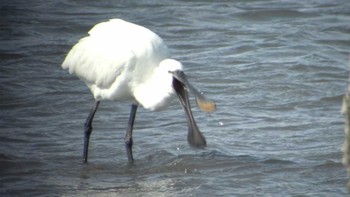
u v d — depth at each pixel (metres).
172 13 23.89
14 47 21.08
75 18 23.73
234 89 17.67
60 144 14.44
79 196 11.94
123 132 15.12
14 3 25.36
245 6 24.70
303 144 14.14
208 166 13.08
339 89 17.53
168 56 13.65
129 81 13.33
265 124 15.31
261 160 13.27
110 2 25.47
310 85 17.81
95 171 13.08
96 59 13.61
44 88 17.97
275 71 18.77
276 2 25.16
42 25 23.17
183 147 14.05
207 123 15.43
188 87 12.65
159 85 12.91
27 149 14.12
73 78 18.75
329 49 20.64
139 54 13.26
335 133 14.69
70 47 21.16
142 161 13.46
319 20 23.23
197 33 22.11
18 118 16.00
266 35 21.78
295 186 12.12
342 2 25.12
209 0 25.42
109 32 13.68
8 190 12.24
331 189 11.96
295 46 20.80
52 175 12.88
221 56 20.08
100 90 13.76
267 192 11.89
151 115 15.99
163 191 12.07
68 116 16.16
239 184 12.27
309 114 15.98
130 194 11.96
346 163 7.59
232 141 14.37
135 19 23.44
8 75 18.84
